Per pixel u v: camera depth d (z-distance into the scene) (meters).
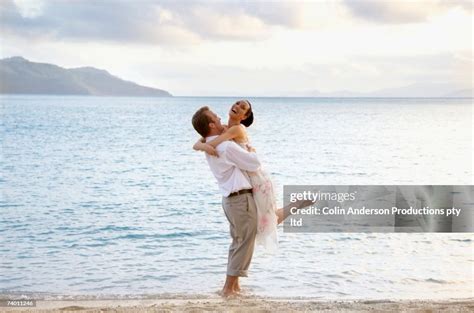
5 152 12.70
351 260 4.96
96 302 3.68
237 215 3.83
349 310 3.24
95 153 12.52
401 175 9.00
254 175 3.87
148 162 11.16
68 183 8.92
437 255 5.22
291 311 3.19
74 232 5.94
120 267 4.73
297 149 12.29
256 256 5.03
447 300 3.68
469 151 11.07
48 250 5.25
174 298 3.80
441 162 10.07
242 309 3.25
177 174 9.78
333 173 9.50
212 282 4.34
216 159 3.83
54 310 3.30
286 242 5.55
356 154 11.33
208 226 6.24
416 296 3.99
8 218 6.54
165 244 5.50
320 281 4.35
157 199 7.73
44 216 6.69
